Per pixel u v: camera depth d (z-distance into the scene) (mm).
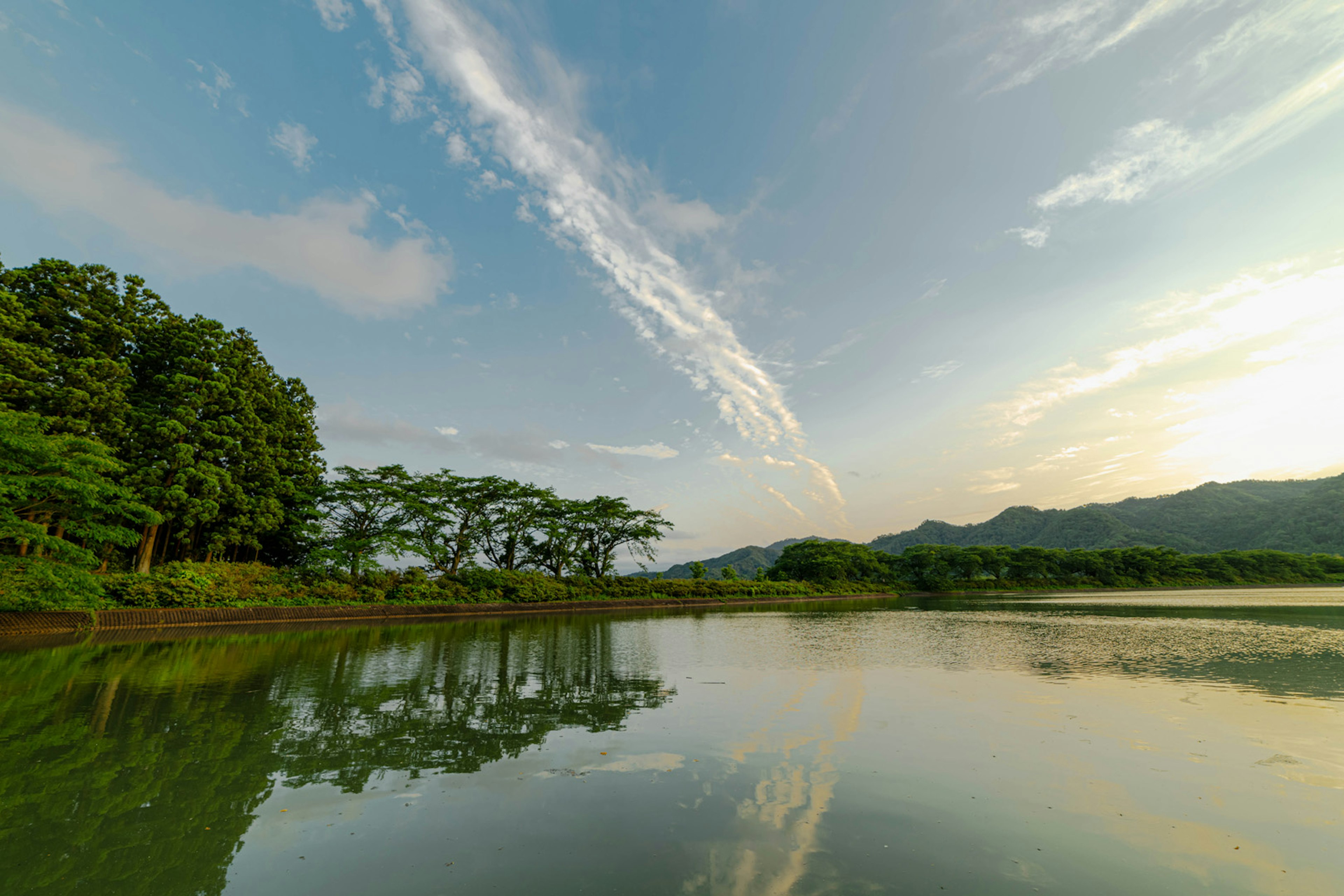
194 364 37094
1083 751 8953
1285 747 9109
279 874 5250
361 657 20188
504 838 6016
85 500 22531
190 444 35938
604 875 5191
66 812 6699
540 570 67812
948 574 109000
